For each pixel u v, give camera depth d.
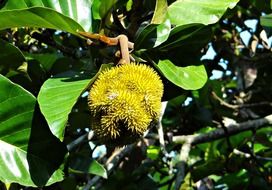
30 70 1.09
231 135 1.43
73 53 1.20
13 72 1.03
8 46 0.98
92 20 0.96
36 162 0.88
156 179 1.75
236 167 1.52
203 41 0.97
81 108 1.18
